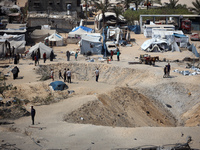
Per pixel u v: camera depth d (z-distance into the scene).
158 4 157.12
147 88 45.62
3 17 120.69
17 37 74.88
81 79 54.66
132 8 140.25
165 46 75.50
